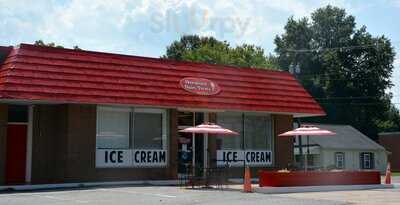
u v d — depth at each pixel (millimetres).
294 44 77625
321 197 18594
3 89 20719
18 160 22828
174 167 24953
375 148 59219
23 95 20969
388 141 69938
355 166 57844
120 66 23812
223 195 18453
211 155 26516
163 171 24812
